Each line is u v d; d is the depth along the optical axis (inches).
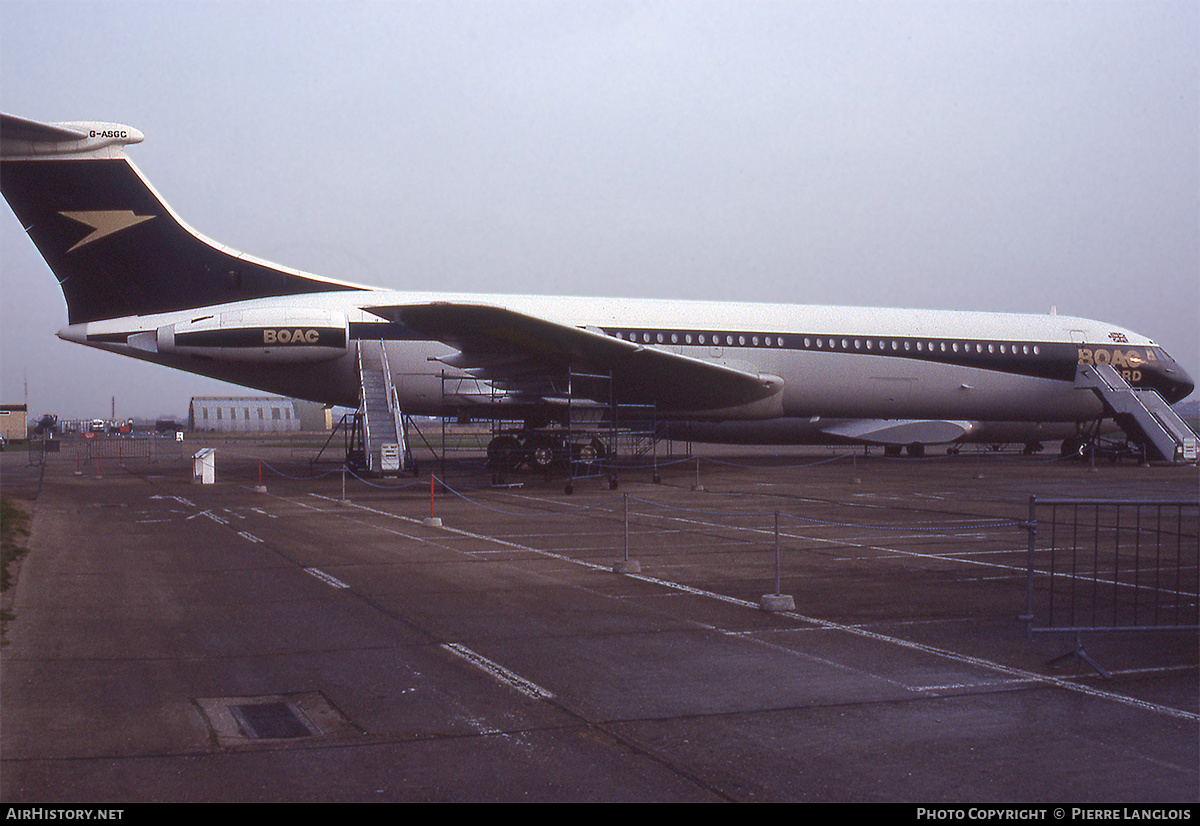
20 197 1108.5
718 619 380.5
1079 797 204.5
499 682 289.4
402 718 255.1
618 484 1090.1
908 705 268.7
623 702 269.9
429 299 1210.0
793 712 261.6
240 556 543.5
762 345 1291.8
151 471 1403.8
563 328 1016.2
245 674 297.4
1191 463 1475.1
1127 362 1465.3
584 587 449.7
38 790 204.1
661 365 1147.9
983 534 657.0
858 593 438.0
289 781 210.5
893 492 999.0
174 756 225.6
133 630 356.8
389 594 429.7
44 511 786.8
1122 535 665.0
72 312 1139.9
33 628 358.6
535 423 1220.5
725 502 889.5
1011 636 353.7
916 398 1363.2
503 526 695.1
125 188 1139.9
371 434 1139.3
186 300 1168.2
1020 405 1423.5
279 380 1217.4
